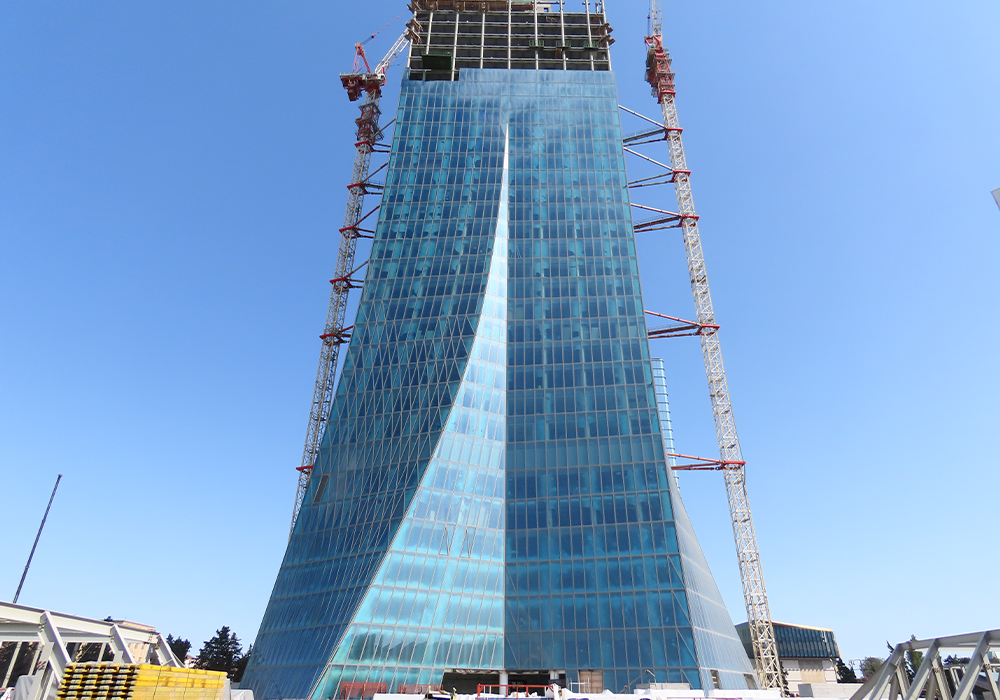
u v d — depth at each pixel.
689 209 139.12
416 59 136.25
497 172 112.25
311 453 136.38
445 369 91.38
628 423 87.06
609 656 69.44
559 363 93.12
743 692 47.81
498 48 141.75
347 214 153.50
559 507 80.81
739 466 117.75
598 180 111.69
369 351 95.75
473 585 74.94
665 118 152.88
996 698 22.00
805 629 122.62
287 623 76.12
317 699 64.62
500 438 87.00
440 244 104.62
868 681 29.66
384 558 73.88
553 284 100.75
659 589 73.25
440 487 80.62
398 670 67.62
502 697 48.94
